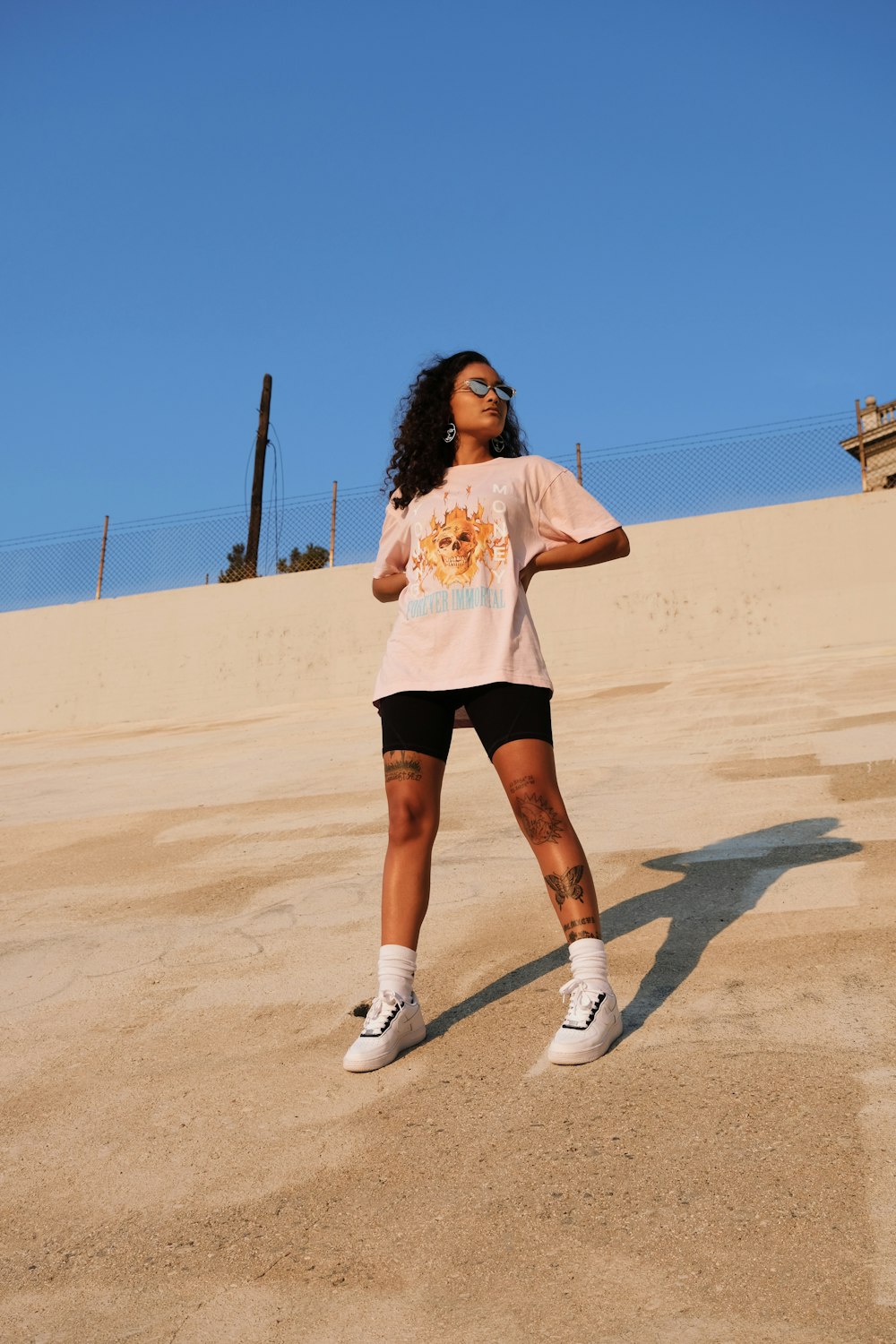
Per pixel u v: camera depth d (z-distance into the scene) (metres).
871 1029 2.04
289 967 2.88
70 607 17.69
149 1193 1.79
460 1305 1.37
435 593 2.31
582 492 2.40
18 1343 1.41
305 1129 1.95
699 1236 1.45
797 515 14.81
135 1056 2.40
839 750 5.34
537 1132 1.81
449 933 3.01
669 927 2.83
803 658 12.62
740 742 6.11
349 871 3.91
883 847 3.36
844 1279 1.31
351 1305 1.40
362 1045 2.18
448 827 4.45
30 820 6.12
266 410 21.73
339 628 16.44
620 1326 1.28
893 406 16.41
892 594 14.29
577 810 4.61
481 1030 2.30
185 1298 1.47
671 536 15.21
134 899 3.88
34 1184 1.87
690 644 14.89
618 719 8.19
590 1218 1.53
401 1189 1.69
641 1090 1.91
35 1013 2.76
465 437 2.46
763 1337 1.23
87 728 16.58
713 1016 2.21
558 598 15.48
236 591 17.02
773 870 3.25
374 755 7.44
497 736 2.25
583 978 2.15
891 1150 1.59
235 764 8.05
